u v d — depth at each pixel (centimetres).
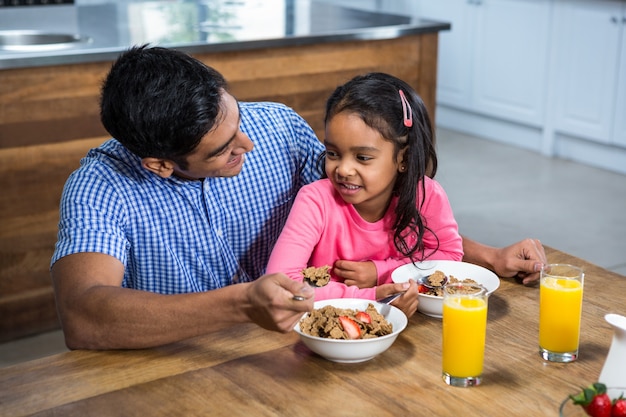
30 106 249
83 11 333
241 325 126
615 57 419
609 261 330
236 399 106
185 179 143
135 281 146
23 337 270
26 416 102
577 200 400
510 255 146
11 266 261
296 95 296
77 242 128
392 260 150
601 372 105
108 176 137
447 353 109
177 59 122
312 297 111
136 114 120
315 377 111
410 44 316
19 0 475
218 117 122
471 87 508
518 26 468
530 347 120
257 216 157
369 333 118
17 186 254
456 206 391
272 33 285
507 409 103
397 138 139
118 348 119
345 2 560
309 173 165
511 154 477
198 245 148
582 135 447
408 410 103
